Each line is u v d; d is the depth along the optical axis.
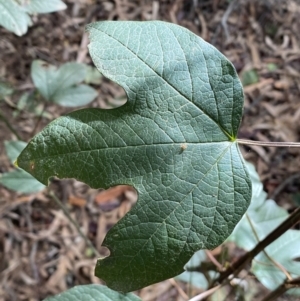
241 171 0.16
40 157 0.15
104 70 0.16
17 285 0.44
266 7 0.66
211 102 0.16
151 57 0.16
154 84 0.16
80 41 0.58
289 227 0.20
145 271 0.15
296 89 0.60
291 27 0.65
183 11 0.63
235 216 0.15
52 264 0.46
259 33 0.64
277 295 0.23
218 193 0.16
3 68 0.53
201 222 0.15
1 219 0.47
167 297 0.44
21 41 0.55
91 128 0.15
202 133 0.16
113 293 0.20
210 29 0.63
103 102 0.54
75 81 0.34
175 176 0.16
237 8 0.64
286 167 0.54
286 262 0.25
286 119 0.58
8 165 0.48
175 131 0.16
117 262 0.15
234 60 0.61
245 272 0.31
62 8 0.24
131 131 0.16
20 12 0.23
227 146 0.16
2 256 0.46
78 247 0.47
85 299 0.20
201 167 0.16
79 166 0.15
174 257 0.15
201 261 0.28
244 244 0.27
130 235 0.15
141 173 0.16
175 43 0.16
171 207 0.15
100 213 0.50
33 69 0.34
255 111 0.58
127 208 0.50
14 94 0.52
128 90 0.16
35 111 0.50
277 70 0.62
